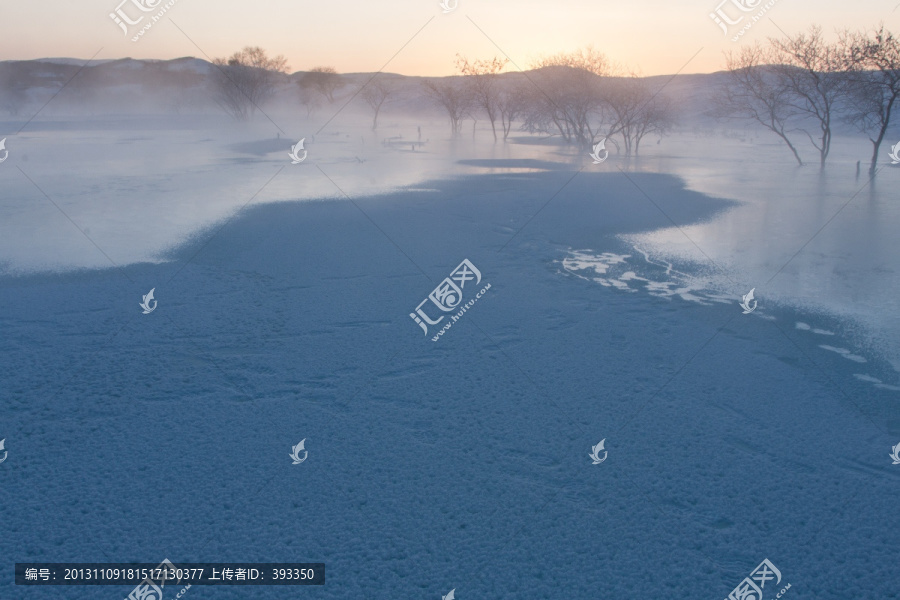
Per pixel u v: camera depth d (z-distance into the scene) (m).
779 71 30.23
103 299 9.77
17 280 10.81
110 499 4.87
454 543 4.38
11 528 4.53
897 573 4.06
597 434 5.80
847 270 11.45
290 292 10.16
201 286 10.48
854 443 5.62
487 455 5.48
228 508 4.77
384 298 9.86
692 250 13.20
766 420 6.04
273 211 17.61
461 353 7.73
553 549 4.31
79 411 6.27
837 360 7.47
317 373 7.18
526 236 14.55
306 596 3.90
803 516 4.63
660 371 7.19
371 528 4.54
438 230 15.13
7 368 7.24
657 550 4.30
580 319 8.99
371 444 5.68
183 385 6.88
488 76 54.50
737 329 8.57
